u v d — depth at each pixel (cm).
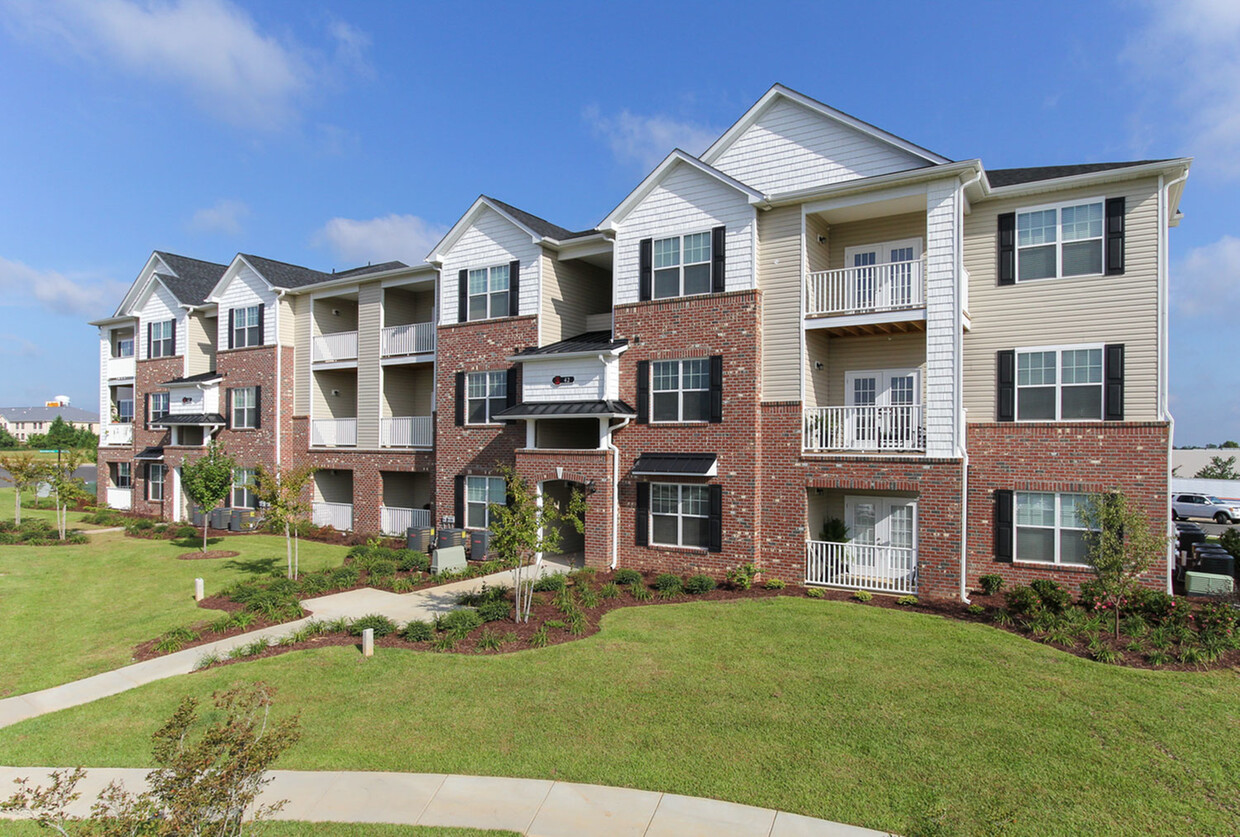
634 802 759
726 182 1864
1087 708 976
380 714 996
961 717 949
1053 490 1625
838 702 1004
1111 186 1605
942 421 1628
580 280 2412
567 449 2148
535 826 716
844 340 1938
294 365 3009
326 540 2609
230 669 1195
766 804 749
